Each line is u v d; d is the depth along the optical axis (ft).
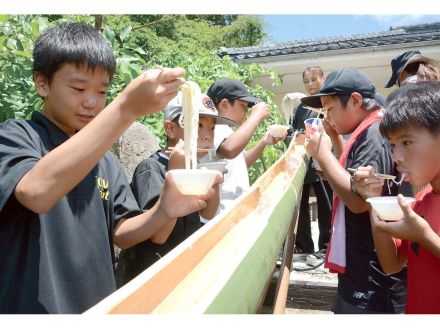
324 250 17.94
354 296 8.33
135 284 3.27
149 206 7.14
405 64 11.12
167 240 7.75
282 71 31.81
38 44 5.40
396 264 7.21
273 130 13.06
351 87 8.95
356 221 8.37
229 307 3.73
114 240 6.34
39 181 4.24
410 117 6.10
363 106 8.99
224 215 5.58
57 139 5.30
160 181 7.36
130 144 11.20
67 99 5.20
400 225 6.04
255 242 5.09
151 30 47.14
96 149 4.24
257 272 4.85
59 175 4.22
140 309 3.34
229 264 4.29
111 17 31.60
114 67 5.55
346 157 8.64
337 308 8.86
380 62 29.86
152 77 4.19
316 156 8.64
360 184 7.35
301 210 19.04
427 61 10.88
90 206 5.50
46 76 5.29
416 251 6.64
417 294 6.59
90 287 5.24
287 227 8.22
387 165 8.08
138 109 4.28
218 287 3.73
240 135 10.40
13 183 4.42
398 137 6.30
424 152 6.08
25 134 5.03
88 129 4.25
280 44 35.29
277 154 19.03
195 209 6.09
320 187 18.43
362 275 8.26
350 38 34.42
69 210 5.22
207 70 19.67
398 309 8.11
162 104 4.31
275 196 8.41
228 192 10.92
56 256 5.01
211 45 60.29
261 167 18.62
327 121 10.32
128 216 6.32
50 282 4.83
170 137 8.79
